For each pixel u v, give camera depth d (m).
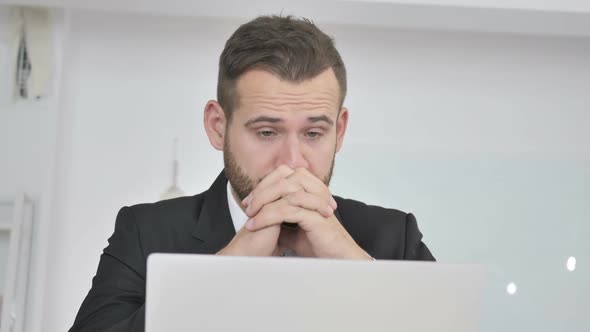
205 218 1.96
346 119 1.93
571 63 4.58
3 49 4.02
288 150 1.68
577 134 4.54
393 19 3.78
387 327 1.10
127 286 1.84
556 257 4.34
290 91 1.65
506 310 4.27
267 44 1.66
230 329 1.07
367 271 1.09
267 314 1.07
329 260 1.08
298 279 1.07
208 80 4.38
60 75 4.02
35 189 3.98
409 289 1.10
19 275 3.82
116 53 4.33
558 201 4.41
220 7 3.68
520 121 4.51
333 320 1.08
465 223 4.34
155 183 4.30
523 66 4.55
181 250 1.93
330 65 1.69
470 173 4.39
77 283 4.20
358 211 2.13
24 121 4.00
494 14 3.67
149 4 3.65
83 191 4.25
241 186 1.74
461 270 1.11
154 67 4.34
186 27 4.37
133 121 4.32
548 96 4.55
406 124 4.43
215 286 1.07
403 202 4.34
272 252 1.58
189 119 4.35
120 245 1.92
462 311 1.12
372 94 4.44
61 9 3.99
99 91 4.30
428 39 4.49
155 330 1.07
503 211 4.37
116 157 4.29
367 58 4.46
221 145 1.90
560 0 3.61
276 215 1.58
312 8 3.66
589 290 4.31
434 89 4.48
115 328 1.51
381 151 4.37
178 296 1.07
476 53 4.52
